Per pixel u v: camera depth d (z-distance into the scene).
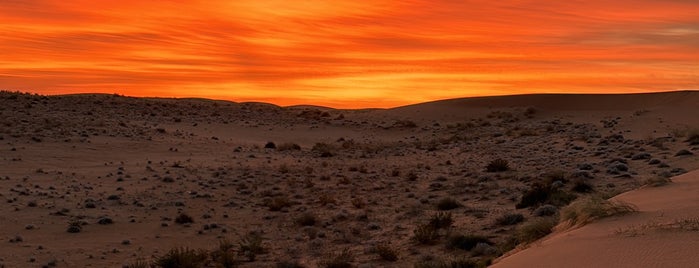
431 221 21.44
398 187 31.94
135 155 42.19
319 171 38.88
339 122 83.25
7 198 25.69
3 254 18.30
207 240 21.30
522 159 40.16
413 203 26.72
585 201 14.27
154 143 48.19
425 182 33.22
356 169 39.41
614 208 13.36
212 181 32.97
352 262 17.58
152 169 35.91
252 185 32.38
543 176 30.73
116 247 19.86
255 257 18.83
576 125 66.25
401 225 22.42
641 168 30.50
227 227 23.22
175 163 37.91
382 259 17.81
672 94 84.88
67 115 57.81
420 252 18.39
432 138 69.06
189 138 54.28
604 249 10.09
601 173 29.73
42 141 43.62
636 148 38.66
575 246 10.89
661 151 35.88
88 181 31.27
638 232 10.79
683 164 30.47
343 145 57.88
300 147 57.16
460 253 17.75
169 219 24.11
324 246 19.98
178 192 29.42
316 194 30.28
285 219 24.61
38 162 36.34
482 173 34.47
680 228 10.48
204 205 27.00
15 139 43.19
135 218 24.00
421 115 89.44
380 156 49.03
